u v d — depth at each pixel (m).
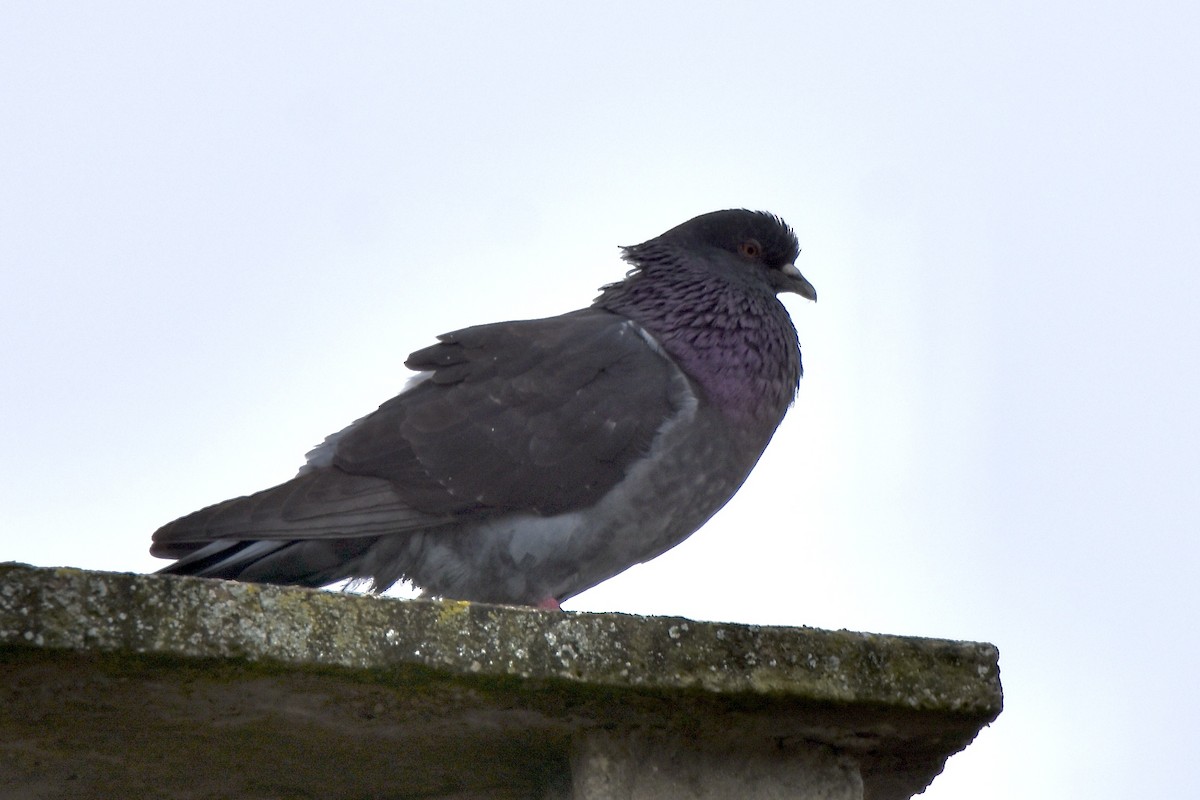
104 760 6.50
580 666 5.86
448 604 5.80
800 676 6.09
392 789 7.00
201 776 6.77
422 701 5.96
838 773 6.51
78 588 5.38
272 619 5.56
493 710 6.06
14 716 5.93
